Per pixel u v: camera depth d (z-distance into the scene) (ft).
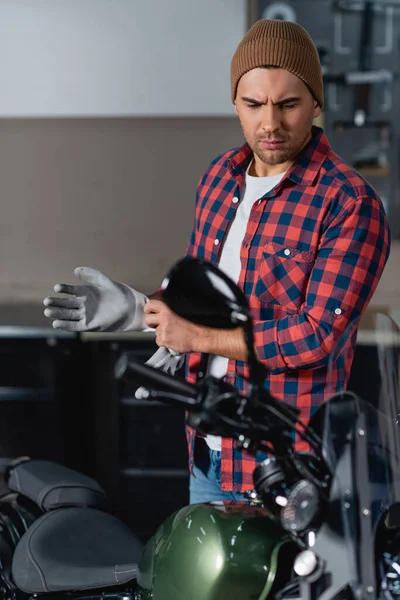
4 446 13.43
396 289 15.34
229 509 4.87
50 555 6.12
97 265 15.84
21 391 13.37
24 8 14.94
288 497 4.47
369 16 15.21
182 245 15.76
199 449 7.13
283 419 4.45
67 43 14.99
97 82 15.10
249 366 4.39
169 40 14.94
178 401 4.42
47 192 15.76
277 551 4.51
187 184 15.64
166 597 4.68
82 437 13.48
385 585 4.27
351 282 6.36
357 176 6.68
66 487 7.02
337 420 4.40
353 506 4.26
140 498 13.58
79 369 13.37
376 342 5.00
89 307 6.15
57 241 15.83
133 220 15.76
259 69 6.40
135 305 6.28
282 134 6.47
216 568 4.47
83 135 15.61
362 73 15.34
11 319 13.89
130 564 5.89
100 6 14.92
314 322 6.27
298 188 6.71
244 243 6.86
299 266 6.61
